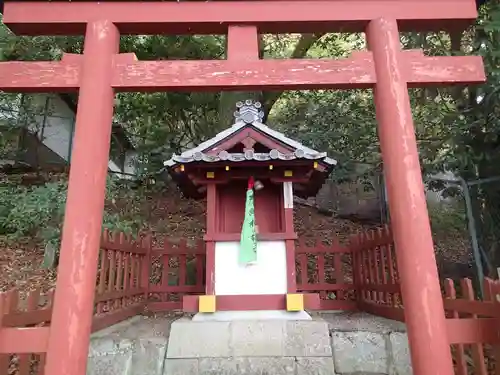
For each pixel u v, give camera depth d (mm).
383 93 2703
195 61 2789
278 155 4090
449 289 3059
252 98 8312
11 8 2838
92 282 2385
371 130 7598
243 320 3820
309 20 2883
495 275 4867
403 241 2443
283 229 4293
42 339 2248
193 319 3912
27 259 6730
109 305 4352
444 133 5398
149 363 3625
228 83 2734
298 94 9367
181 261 5672
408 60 2764
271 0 2906
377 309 4762
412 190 2504
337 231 8891
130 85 2715
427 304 2293
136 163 10211
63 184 7066
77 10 2855
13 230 7293
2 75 2684
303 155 4086
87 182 2482
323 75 2766
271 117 10258
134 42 7594
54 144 11508
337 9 2895
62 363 2174
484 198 5105
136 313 5125
